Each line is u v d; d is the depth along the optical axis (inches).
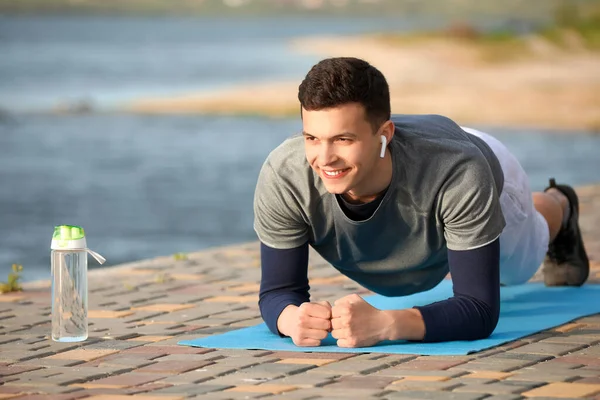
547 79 2175.2
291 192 194.4
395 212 194.1
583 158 1032.8
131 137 1422.2
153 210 730.2
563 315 222.7
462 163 191.9
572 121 1583.4
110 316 234.2
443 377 170.6
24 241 588.7
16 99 2185.0
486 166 194.9
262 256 206.1
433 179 191.2
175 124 1660.9
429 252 203.8
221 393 164.1
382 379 170.2
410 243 201.3
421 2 5078.7
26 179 935.7
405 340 198.1
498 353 187.8
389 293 220.1
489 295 197.0
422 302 243.3
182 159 1109.7
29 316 236.8
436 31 3292.3
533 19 3070.9
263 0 5541.3
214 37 4207.7
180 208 738.2
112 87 2422.5
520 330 207.0
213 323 224.7
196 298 257.1
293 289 205.6
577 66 2406.5
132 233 626.5
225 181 907.4
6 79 2657.5
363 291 263.7
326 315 193.2
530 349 191.0
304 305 194.5
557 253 257.3
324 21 5255.9
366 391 163.0
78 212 723.4
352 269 211.2
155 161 1088.8
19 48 3730.3
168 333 213.5
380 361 182.1
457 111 1721.2
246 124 1647.4
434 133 195.5
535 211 240.1
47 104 2081.7
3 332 217.8
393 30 3843.5
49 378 175.9
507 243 231.5
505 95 1934.1
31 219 688.4
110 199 793.6
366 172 182.5
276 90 2234.3
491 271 197.0
